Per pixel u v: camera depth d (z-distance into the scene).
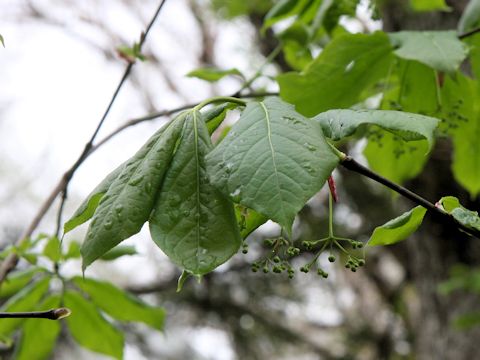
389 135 1.20
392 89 1.13
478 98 1.14
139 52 1.12
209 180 0.68
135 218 0.69
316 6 1.35
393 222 0.77
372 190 3.06
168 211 0.69
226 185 0.67
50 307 1.17
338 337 4.00
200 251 0.68
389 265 4.03
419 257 2.45
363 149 1.23
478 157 1.25
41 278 1.15
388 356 3.76
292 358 3.95
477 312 2.22
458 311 2.32
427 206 0.75
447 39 1.02
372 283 4.05
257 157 0.67
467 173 1.29
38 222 1.18
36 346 1.20
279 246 0.74
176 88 3.38
